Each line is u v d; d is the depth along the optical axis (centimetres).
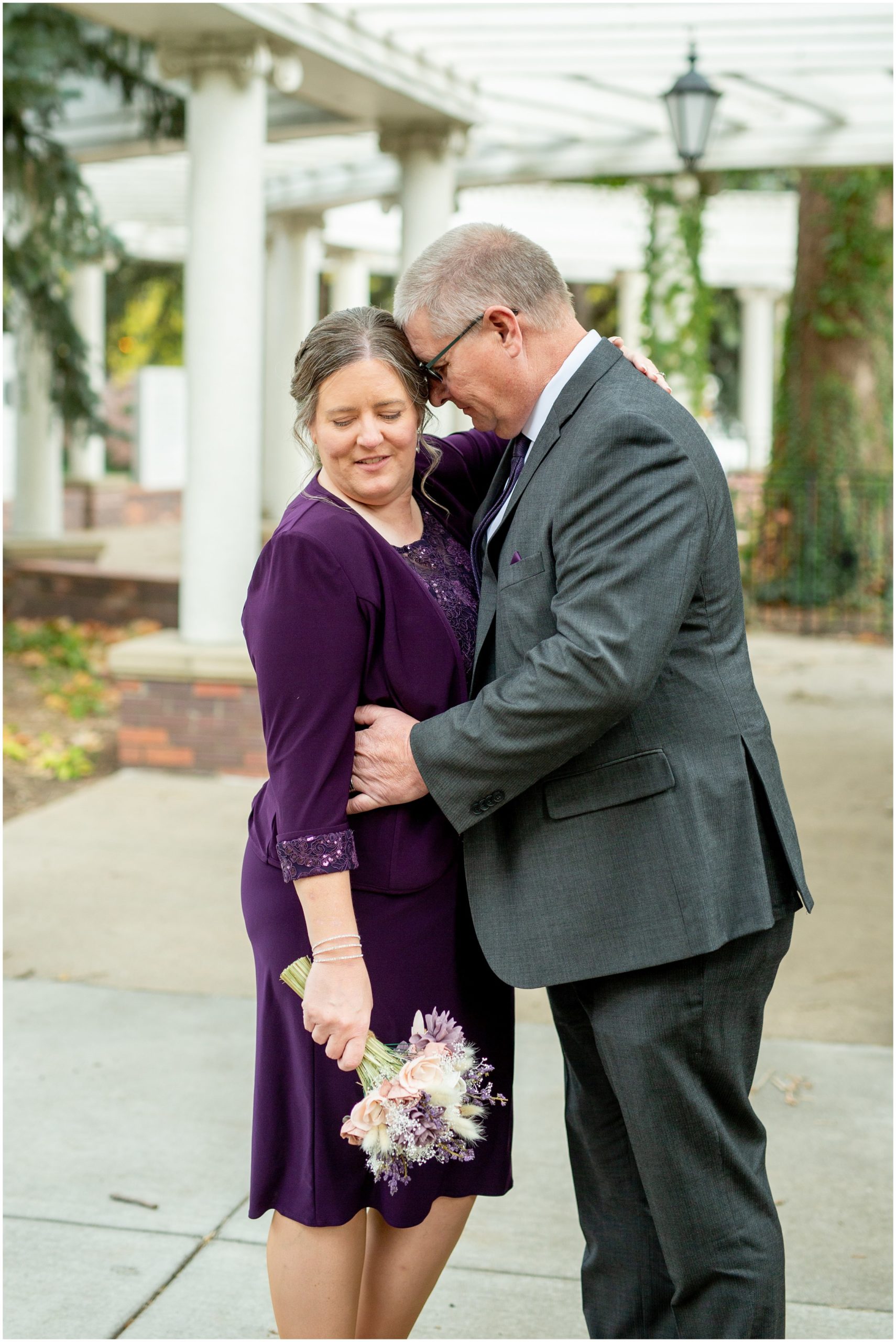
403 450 193
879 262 1152
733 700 193
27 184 809
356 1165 197
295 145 1053
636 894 187
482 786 183
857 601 1159
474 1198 211
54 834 543
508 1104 213
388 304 381
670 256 1091
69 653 919
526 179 970
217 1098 323
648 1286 220
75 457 1661
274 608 186
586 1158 223
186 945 423
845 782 634
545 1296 251
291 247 1162
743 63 741
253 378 609
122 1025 365
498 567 197
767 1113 321
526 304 190
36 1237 264
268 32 579
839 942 437
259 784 626
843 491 1159
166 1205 277
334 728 187
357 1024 186
